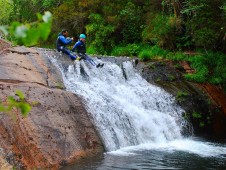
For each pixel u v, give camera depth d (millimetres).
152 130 11523
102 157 8680
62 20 21062
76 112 9664
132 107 11797
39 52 12305
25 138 7496
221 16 14961
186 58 15805
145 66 14859
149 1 19953
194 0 15203
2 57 10406
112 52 19281
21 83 9359
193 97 13742
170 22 16891
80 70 12602
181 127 12398
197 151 9953
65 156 8070
